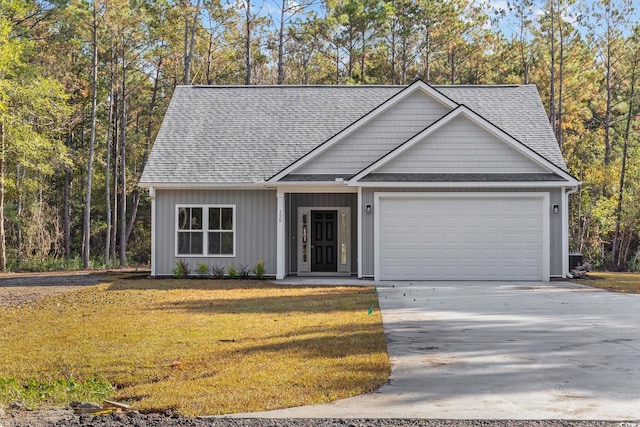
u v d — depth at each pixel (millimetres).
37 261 36781
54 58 37938
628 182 38406
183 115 25578
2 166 31516
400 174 21562
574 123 42312
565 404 6668
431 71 46969
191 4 39906
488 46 44531
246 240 22859
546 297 16484
